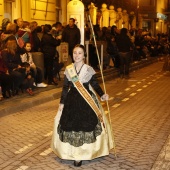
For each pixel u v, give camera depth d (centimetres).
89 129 565
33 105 1033
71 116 569
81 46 593
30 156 633
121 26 3334
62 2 2205
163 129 803
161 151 639
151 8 4791
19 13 1725
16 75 1052
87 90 584
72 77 578
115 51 1880
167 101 1139
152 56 2952
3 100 1019
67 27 1435
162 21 5312
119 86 1455
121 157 623
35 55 1239
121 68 1750
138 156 629
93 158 570
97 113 579
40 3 1912
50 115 931
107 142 591
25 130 793
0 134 762
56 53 1314
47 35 1238
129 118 902
